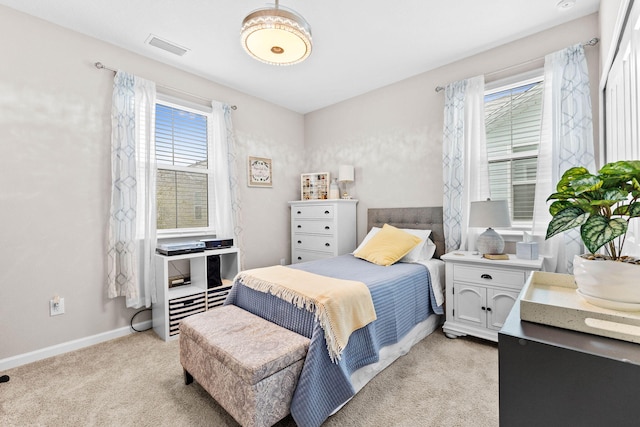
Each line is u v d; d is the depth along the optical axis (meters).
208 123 3.35
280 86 3.50
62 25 2.31
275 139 4.04
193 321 1.81
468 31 2.48
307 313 1.65
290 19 1.66
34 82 2.20
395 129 3.44
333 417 1.55
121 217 2.53
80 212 2.39
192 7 2.13
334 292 1.67
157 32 2.43
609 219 0.76
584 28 2.28
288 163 4.21
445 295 2.62
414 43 2.64
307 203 3.79
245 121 3.68
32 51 2.19
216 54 2.77
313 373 1.43
